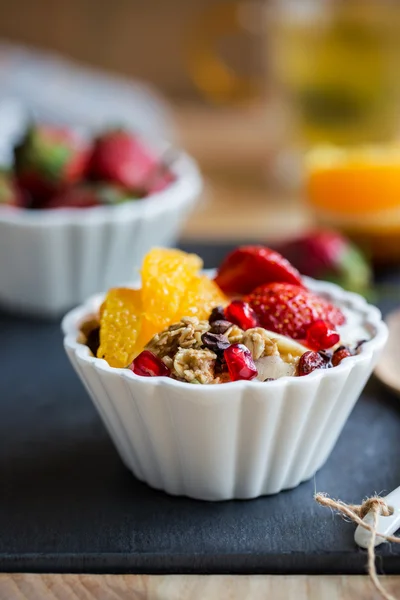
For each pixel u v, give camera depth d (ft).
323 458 1.56
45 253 1.96
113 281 2.06
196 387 1.42
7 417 1.71
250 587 1.38
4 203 2.02
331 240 2.07
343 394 1.50
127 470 1.59
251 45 3.69
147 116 3.08
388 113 2.64
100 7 3.74
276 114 3.27
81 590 1.38
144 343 1.51
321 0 3.02
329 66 2.60
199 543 1.43
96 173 2.10
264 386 1.42
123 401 1.48
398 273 2.21
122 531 1.46
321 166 2.24
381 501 1.41
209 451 1.47
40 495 1.54
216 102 3.66
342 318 1.58
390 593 1.37
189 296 1.53
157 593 1.38
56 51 3.78
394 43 2.57
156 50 3.80
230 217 2.53
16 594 1.38
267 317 1.53
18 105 3.01
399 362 1.76
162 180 2.11
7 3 3.72
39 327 2.02
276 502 1.51
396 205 2.18
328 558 1.40
